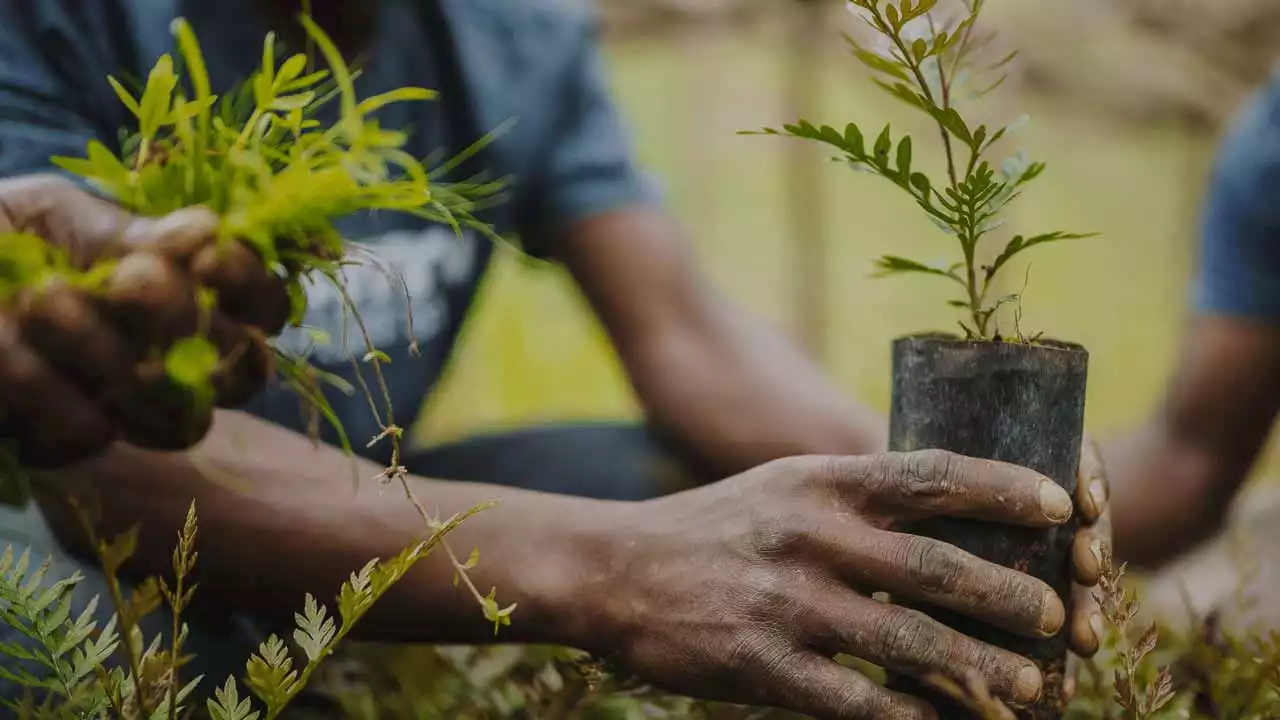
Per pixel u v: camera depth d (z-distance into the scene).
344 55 1.49
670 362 1.79
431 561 0.90
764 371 1.81
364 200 0.69
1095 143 5.21
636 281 1.80
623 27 3.22
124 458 0.92
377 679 1.22
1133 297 5.52
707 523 0.85
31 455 0.69
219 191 0.70
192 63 0.68
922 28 0.82
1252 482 2.63
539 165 1.77
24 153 1.18
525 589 0.88
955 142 3.39
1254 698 0.99
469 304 1.73
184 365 0.62
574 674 1.04
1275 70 1.98
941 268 0.83
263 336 0.69
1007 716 0.75
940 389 0.80
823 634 0.79
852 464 0.81
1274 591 1.69
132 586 1.02
